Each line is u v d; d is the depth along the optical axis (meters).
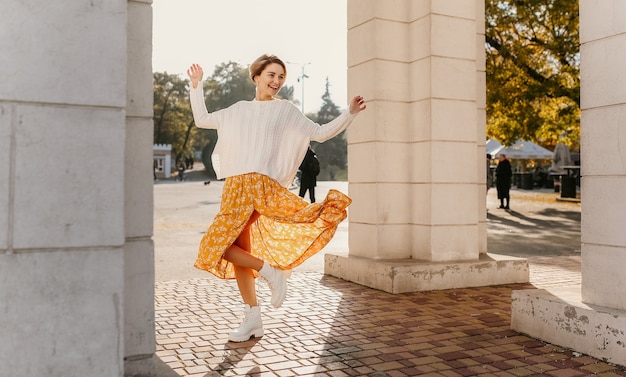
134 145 2.65
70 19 2.28
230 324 4.59
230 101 75.44
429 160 6.32
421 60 6.45
